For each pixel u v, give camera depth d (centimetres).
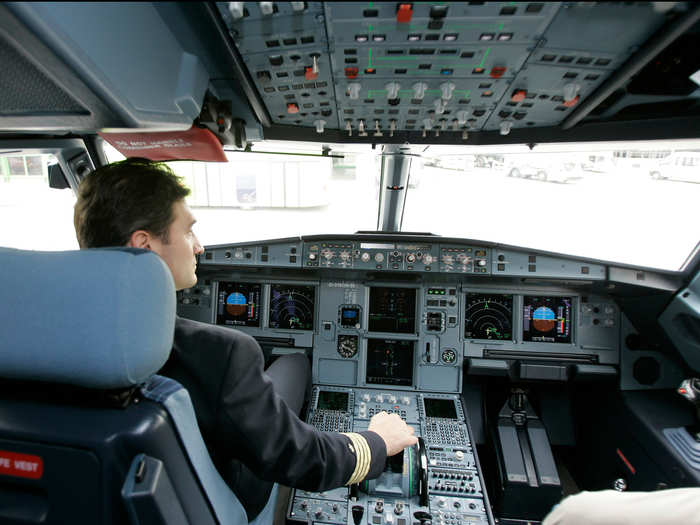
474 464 253
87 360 78
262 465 111
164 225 109
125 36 84
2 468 87
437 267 298
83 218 106
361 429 279
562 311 306
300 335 323
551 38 105
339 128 194
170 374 109
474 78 131
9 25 67
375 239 303
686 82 131
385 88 141
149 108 102
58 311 79
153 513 82
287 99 156
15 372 84
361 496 230
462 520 221
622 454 273
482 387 340
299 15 98
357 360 316
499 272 292
